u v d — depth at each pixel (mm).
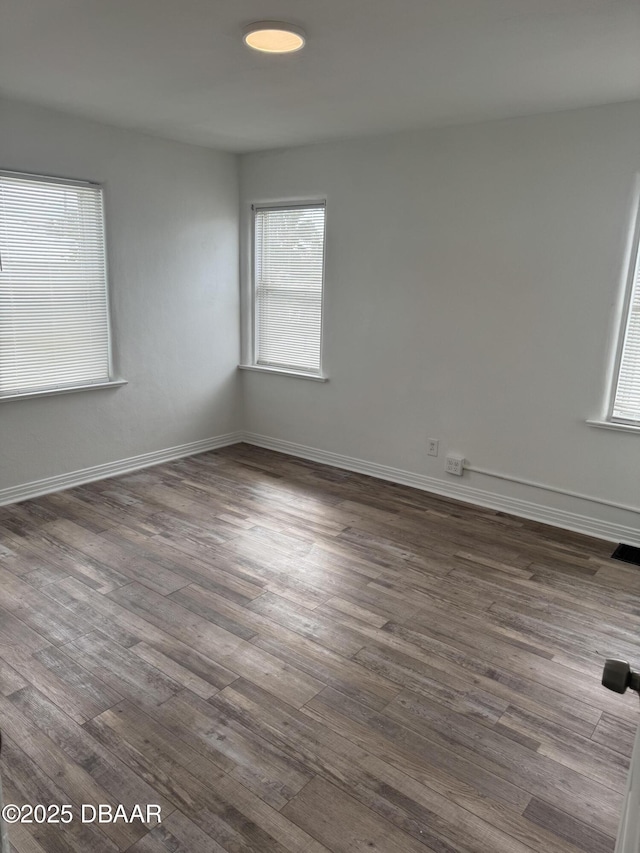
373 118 3625
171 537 3475
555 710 2178
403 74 2826
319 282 4695
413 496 4219
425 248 4004
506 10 2117
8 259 3645
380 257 4230
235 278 5082
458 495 4180
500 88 2986
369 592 2936
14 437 3854
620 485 3520
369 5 2100
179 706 2141
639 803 783
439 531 3654
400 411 4359
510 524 3785
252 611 2746
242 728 2049
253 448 5270
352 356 4539
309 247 4695
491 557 3334
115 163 4055
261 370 5109
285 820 1714
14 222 3635
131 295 4344
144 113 3660
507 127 3543
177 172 4465
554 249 3508
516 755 1970
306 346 4879
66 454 4156
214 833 1670
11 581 2947
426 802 1788
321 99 3264
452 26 2264
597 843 1673
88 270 4066
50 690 2203
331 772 1882
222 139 4328
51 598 2807
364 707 2166
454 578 3094
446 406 4121
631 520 3510
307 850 1629
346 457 4754
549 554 3389
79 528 3561
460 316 3938
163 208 4426
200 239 4738
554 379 3641
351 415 4648
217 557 3250
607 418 3539
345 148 4254
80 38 2469
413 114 3506
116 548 3318
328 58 2635
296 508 3951
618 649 2545
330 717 2111
